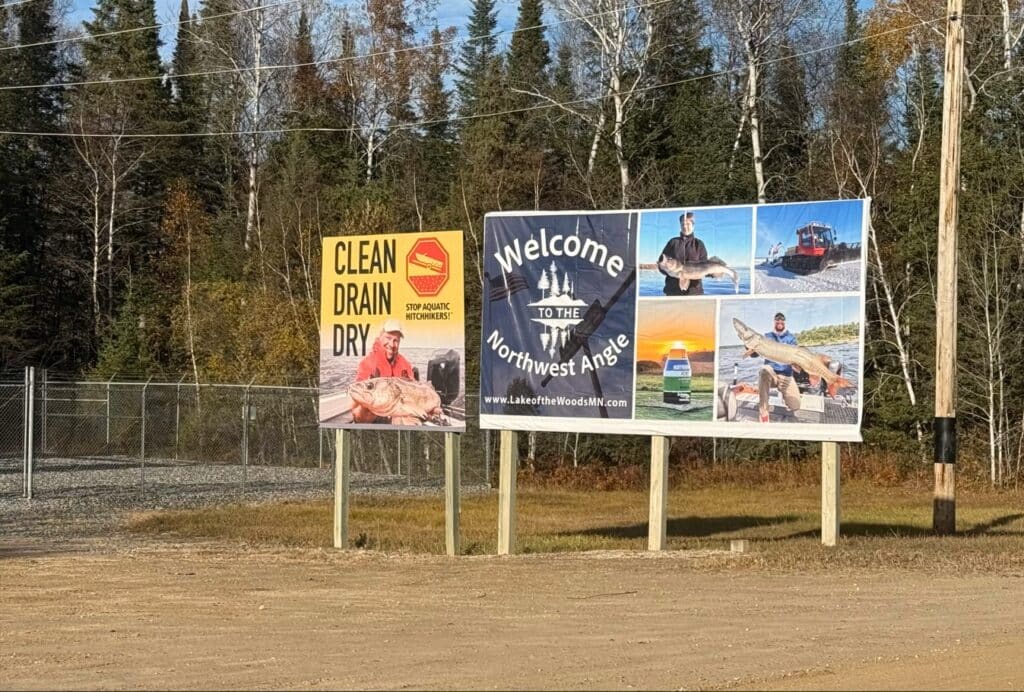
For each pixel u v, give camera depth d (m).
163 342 50.50
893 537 19.20
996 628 11.05
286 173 48.66
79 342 56.56
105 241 57.31
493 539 19.66
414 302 17.81
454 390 17.50
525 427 17.73
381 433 36.62
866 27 44.31
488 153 41.22
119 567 15.84
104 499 26.84
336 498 18.55
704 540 19.64
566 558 16.81
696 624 11.27
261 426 37.47
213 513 23.72
